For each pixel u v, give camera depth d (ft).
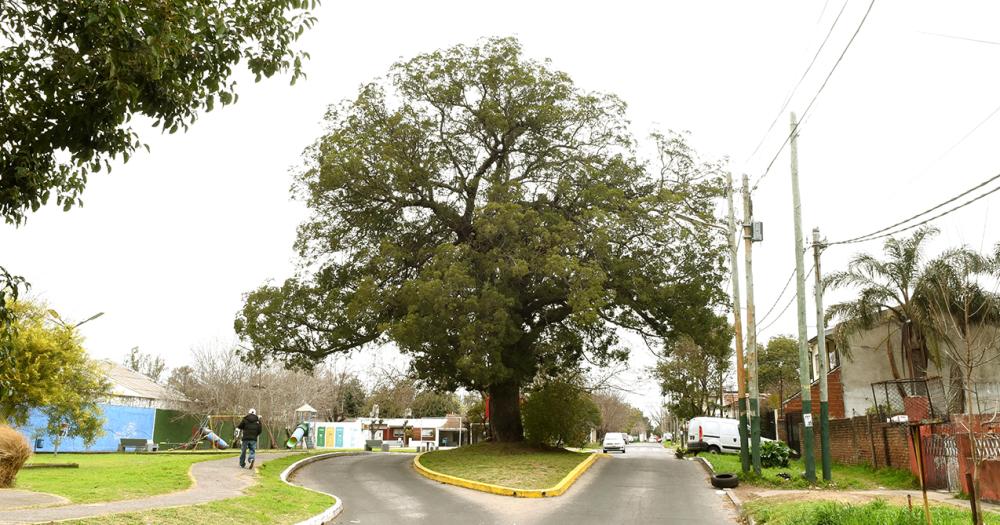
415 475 78.59
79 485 51.21
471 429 186.39
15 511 36.63
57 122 26.76
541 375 109.91
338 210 100.83
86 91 26.37
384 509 52.95
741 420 73.00
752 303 74.13
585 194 93.66
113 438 152.25
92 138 27.02
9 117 26.73
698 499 59.47
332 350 100.99
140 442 149.18
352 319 92.89
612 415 291.58
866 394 121.19
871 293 105.91
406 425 237.25
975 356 81.76
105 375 108.37
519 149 102.63
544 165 99.86
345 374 214.28
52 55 26.66
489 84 97.96
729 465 84.94
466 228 100.83
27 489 47.88
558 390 108.37
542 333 101.30
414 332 84.12
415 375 104.73
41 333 83.41
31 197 27.37
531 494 59.93
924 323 91.97
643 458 105.70
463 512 51.49
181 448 162.61
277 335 98.22
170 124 28.55
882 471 77.97
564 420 106.73
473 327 84.58
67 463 76.13
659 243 93.40
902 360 115.65
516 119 98.32
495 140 101.09
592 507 54.19
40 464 70.74
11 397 78.54
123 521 35.55
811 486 67.21
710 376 196.34
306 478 74.38
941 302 83.10
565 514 50.62
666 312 95.50
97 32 25.61
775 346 223.30
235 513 42.60
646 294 91.40
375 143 94.53
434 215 101.09
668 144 98.68
